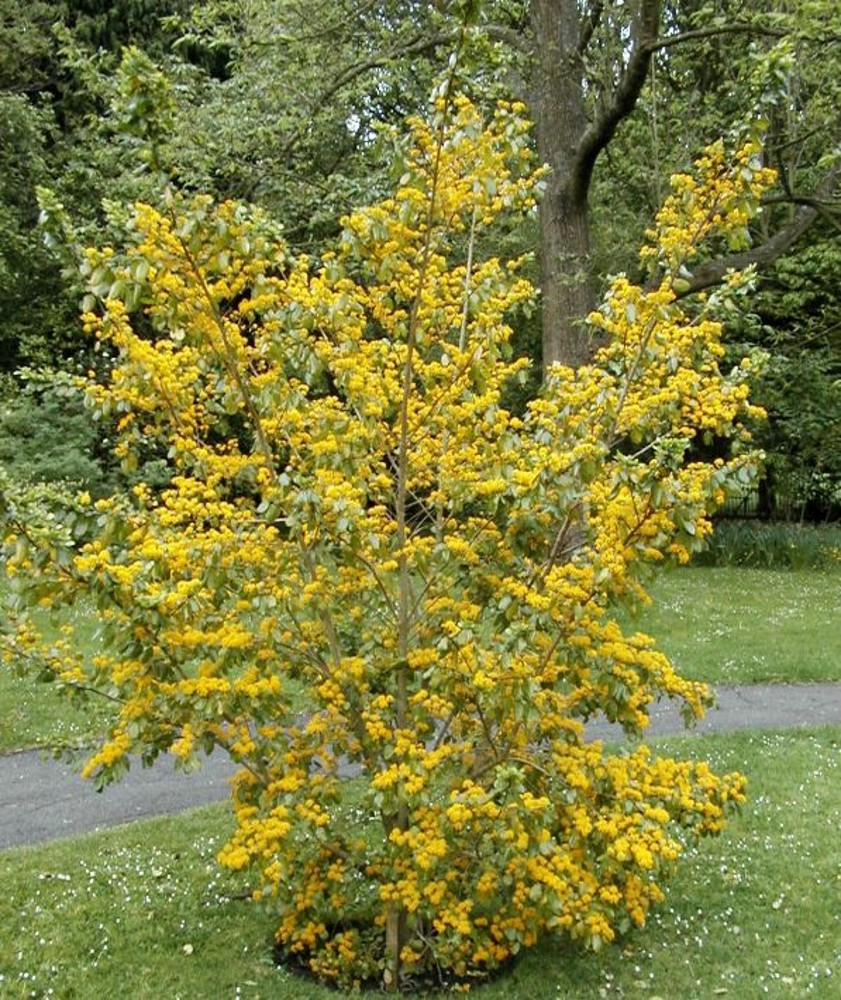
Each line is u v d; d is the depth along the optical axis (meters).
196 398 4.18
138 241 3.50
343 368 3.60
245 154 10.85
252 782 3.82
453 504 3.76
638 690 3.86
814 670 9.00
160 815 5.75
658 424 3.88
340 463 3.53
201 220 3.38
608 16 11.00
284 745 3.71
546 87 10.84
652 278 4.39
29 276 14.60
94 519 3.51
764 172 3.75
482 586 3.85
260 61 11.35
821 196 12.01
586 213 10.97
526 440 3.81
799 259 14.67
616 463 3.41
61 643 3.98
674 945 4.12
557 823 3.68
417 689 4.00
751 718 7.71
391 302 3.92
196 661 3.76
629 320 3.76
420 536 4.33
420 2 11.32
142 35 17.03
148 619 3.40
